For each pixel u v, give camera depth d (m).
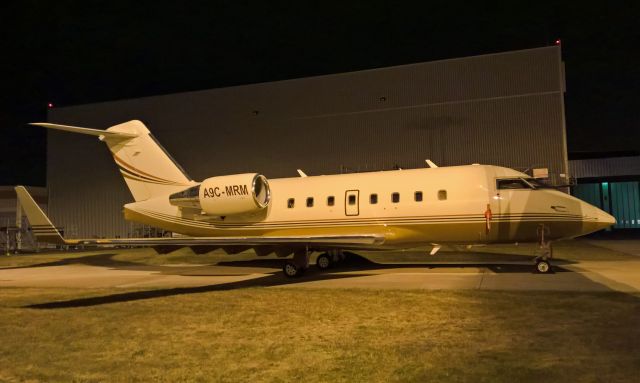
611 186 38.16
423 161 28.34
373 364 5.90
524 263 15.95
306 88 30.75
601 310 8.27
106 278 15.88
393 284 12.08
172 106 33.50
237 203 15.59
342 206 15.11
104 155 34.56
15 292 12.94
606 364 5.60
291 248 14.70
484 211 13.73
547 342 6.53
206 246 14.96
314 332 7.57
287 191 16.05
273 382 5.45
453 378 5.32
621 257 17.44
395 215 14.48
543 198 13.66
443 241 14.40
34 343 7.51
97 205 34.53
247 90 31.97
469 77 27.84
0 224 34.91
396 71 29.09
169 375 5.82
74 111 35.31
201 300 10.73
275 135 31.25
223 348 6.89
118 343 7.36
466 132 27.70
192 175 32.84
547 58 26.66
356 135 29.62
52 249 33.66
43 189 35.78
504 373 5.41
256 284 13.28
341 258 16.98
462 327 7.48
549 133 26.45
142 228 32.91
